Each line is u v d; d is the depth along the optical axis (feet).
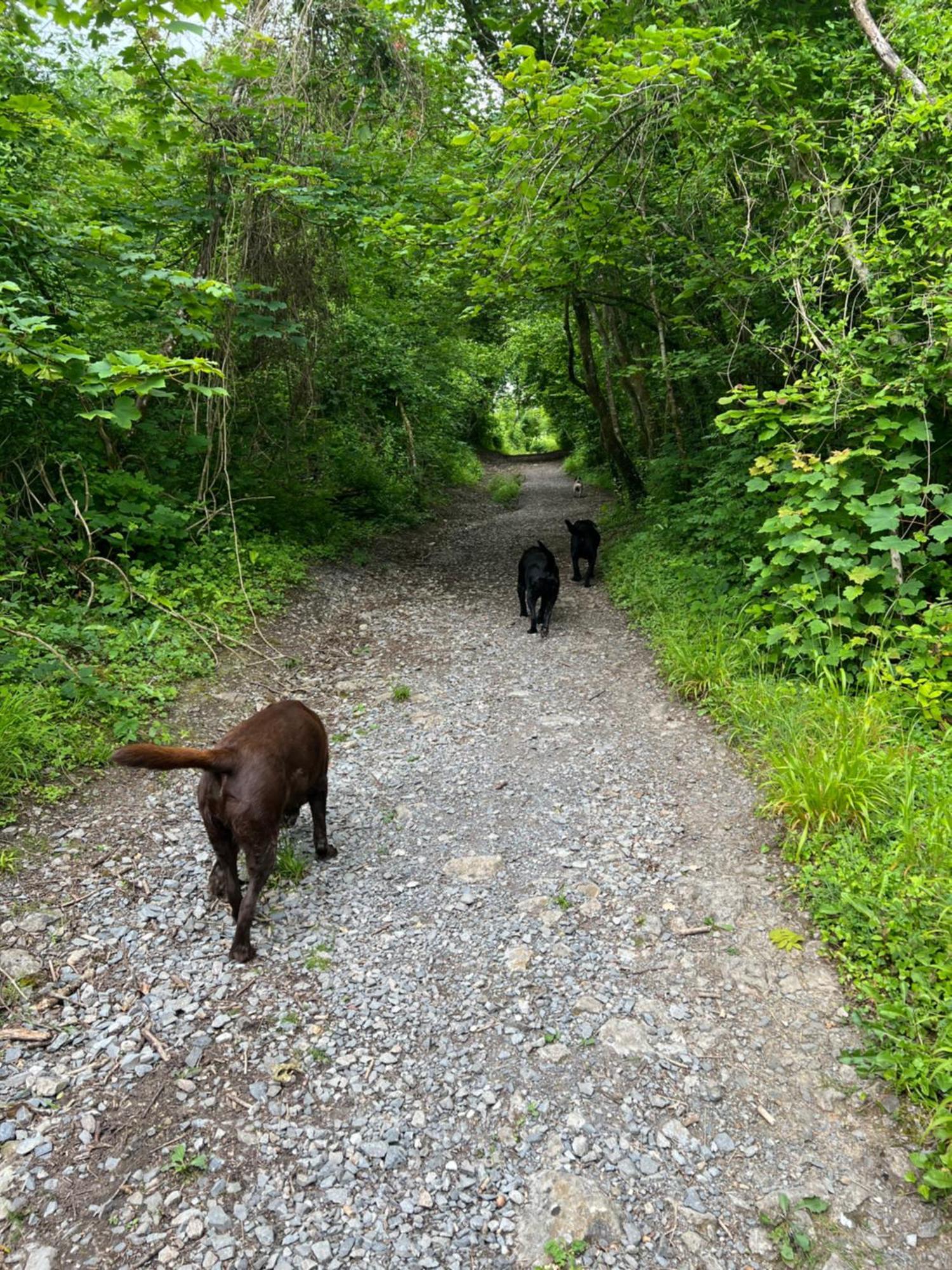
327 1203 6.97
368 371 47.19
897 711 13.71
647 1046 8.64
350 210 22.99
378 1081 8.27
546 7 23.39
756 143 18.35
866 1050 8.32
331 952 10.23
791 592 16.62
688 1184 7.12
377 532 38.65
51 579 18.83
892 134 15.21
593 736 16.78
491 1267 6.43
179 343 23.26
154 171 23.68
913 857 10.10
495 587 31.27
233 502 27.50
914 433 14.78
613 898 11.22
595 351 53.62
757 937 10.16
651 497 34.35
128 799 13.60
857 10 16.57
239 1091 8.10
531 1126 7.72
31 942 10.05
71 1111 7.77
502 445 118.93
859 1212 6.81
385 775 15.33
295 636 22.65
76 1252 6.49
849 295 16.72
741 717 15.78
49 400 20.66
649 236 23.34
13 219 18.13
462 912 11.10
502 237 20.79
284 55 23.73
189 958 10.02
